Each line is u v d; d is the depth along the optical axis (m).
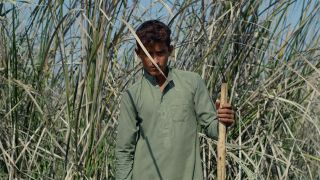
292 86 3.98
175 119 2.93
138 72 3.88
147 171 2.97
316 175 4.13
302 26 3.98
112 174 3.67
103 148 3.56
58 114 3.51
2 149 3.43
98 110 3.34
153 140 2.96
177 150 2.92
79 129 3.50
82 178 3.38
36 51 4.01
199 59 3.79
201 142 3.83
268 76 4.03
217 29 3.81
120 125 3.04
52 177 3.62
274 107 3.83
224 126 2.87
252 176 3.51
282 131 4.00
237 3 3.76
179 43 3.78
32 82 3.75
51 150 3.60
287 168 3.54
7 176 3.64
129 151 3.06
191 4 3.74
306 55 4.00
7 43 3.71
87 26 3.39
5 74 3.65
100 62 3.28
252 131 3.93
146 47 2.82
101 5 3.22
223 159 2.85
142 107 2.97
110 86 3.51
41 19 3.73
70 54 3.76
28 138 3.76
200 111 2.99
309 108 3.96
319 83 3.96
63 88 3.82
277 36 4.01
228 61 3.87
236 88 3.88
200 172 2.96
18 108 3.76
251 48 3.83
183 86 2.96
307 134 4.02
